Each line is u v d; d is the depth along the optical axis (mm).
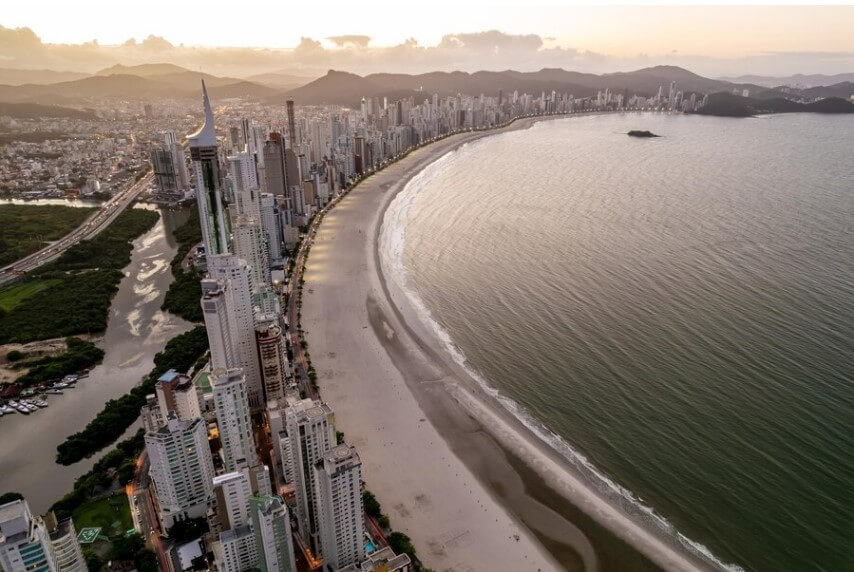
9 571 80000
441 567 114688
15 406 168625
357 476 102750
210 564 111938
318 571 113562
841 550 114625
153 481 128125
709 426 149625
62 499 128250
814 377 167125
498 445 150500
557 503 131750
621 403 161000
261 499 97250
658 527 124000
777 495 128250
